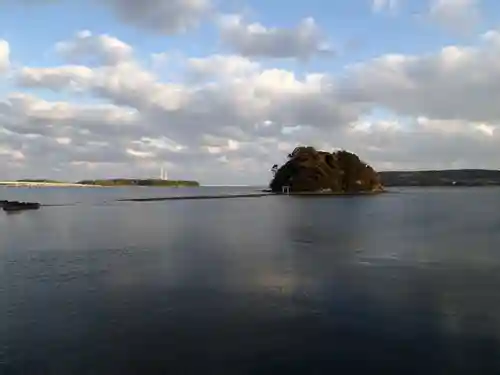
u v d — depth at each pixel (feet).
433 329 54.13
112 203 367.45
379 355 46.93
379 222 193.16
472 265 92.53
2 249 116.57
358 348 48.52
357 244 124.16
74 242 129.90
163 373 43.04
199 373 42.91
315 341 50.19
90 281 78.07
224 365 44.42
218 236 144.46
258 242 129.18
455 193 607.78
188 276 82.23
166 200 426.92
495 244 123.03
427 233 150.92
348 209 284.41
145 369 43.70
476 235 144.15
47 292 70.69
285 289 72.54
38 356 46.42
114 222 196.75
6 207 291.79
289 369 43.80
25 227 174.60
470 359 46.06
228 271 86.79
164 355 46.73
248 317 58.18
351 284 75.82
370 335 52.26
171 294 69.36
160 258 101.86
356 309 61.72
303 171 567.18
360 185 584.81
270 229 165.58
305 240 133.49
